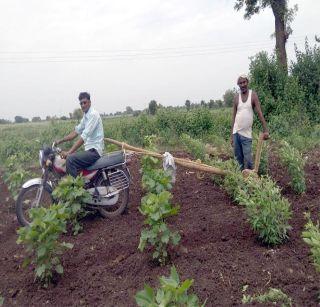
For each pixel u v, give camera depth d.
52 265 5.29
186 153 11.84
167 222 6.52
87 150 7.21
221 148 12.14
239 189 6.22
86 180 7.14
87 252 5.87
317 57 17.72
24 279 5.35
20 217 6.97
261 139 7.86
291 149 7.73
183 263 5.15
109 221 7.05
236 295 4.39
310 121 16.36
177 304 3.30
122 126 17.48
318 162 9.94
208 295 4.41
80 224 6.96
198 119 16.55
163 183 6.24
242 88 8.15
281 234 5.48
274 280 4.59
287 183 8.07
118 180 7.28
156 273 5.05
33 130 28.69
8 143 14.73
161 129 16.69
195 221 6.43
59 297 4.91
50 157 7.10
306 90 17.36
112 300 4.62
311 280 4.55
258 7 22.88
